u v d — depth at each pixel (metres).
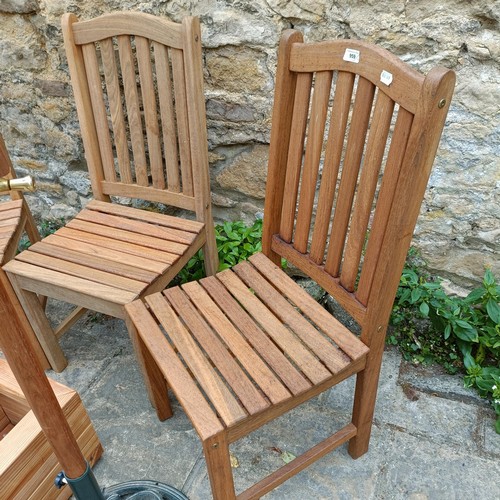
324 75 1.07
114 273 1.35
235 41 1.58
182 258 1.46
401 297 1.66
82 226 1.58
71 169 2.12
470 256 1.71
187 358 1.08
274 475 1.20
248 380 1.02
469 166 1.53
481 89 1.39
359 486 1.33
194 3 1.55
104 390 1.65
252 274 1.33
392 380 1.62
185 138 1.50
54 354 1.67
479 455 1.39
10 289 1.49
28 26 1.76
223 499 1.06
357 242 1.10
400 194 0.91
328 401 1.57
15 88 1.95
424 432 1.46
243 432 0.99
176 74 1.41
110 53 1.49
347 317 1.86
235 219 2.05
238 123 1.74
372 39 1.43
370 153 1.01
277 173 1.27
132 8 1.62
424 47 1.39
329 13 1.43
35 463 1.16
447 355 1.67
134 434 1.50
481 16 1.29
